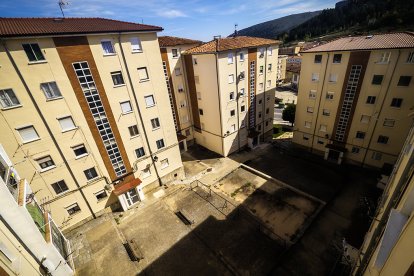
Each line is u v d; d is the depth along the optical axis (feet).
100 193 78.48
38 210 57.72
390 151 91.91
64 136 64.95
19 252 44.86
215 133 116.37
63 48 58.39
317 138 113.70
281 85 296.30
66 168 68.18
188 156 123.54
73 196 72.38
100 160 74.28
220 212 78.89
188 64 109.60
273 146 130.41
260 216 76.95
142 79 76.28
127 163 81.71
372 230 43.65
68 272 58.49
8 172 48.75
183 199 87.40
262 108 127.24
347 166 104.63
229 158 118.62
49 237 54.08
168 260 62.95
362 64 87.30
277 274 57.77
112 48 67.26
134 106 76.89
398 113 85.35
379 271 25.31
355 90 92.53
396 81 82.02
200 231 71.51
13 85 53.98
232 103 108.99
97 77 66.03
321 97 104.27
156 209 82.99
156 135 86.99
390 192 42.11
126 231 74.13
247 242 66.23
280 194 87.25
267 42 112.47
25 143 59.06
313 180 95.96
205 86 106.52
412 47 74.54
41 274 50.06
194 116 124.47
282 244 65.00
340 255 62.03
